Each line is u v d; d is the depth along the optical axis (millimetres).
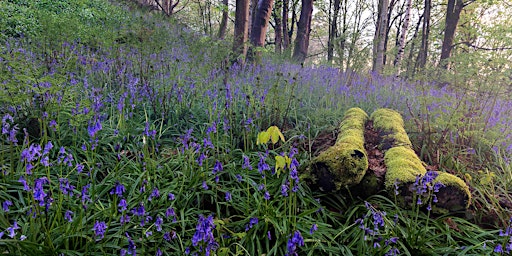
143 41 6398
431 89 7254
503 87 6527
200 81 5746
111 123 4602
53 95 4043
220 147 4480
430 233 3307
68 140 4109
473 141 5453
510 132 5488
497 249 2641
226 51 7527
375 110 6082
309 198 3652
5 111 3986
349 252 2986
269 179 3920
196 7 26312
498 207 3854
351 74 8203
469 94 6004
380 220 2752
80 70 5910
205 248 2352
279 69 7547
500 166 4934
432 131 5289
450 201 3523
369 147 4742
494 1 19203
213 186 3588
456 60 7148
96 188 3371
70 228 2664
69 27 6430
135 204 3174
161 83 5492
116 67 6004
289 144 4754
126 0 17359
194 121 5211
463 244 3293
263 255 2941
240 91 5715
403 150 4156
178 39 9141
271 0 9250
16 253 2420
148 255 2732
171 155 4227
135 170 3760
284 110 5441
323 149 4777
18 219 2801
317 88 7102
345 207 3701
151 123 4977
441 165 4703
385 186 3699
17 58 4504
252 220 2764
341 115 6020
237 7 8742
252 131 4766
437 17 25953
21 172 3225
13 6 9648
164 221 3150
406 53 19188
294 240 2250
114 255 2627
